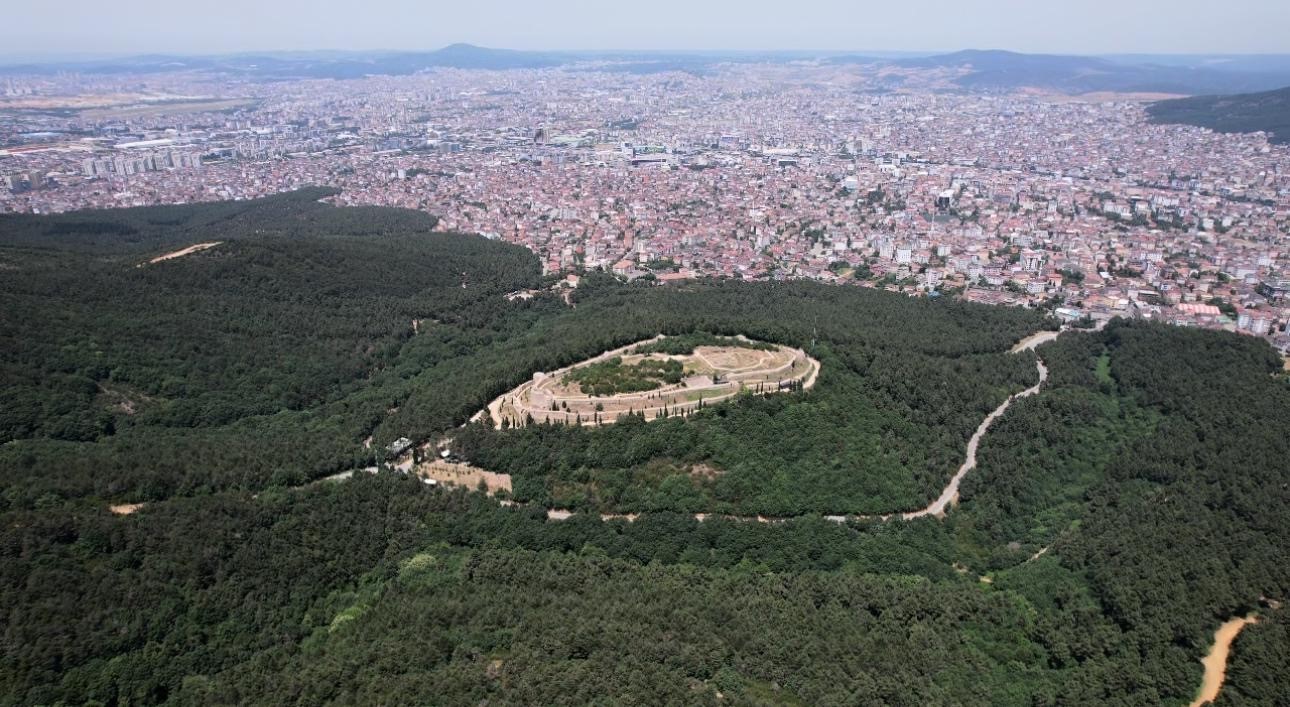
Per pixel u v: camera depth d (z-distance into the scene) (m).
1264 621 199.75
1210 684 186.88
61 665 171.75
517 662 169.25
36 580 185.50
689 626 184.25
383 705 158.75
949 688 177.62
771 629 187.62
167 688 174.62
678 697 160.25
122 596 187.62
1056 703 180.62
